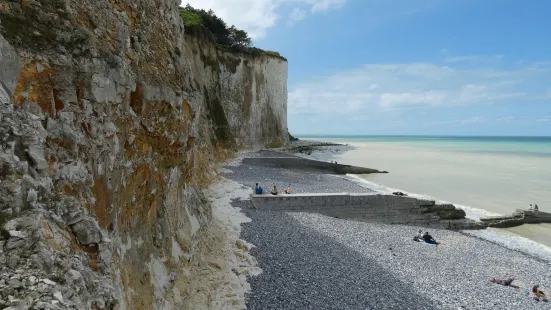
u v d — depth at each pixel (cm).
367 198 2253
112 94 569
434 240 1827
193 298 845
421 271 1377
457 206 2653
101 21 599
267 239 1515
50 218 398
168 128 852
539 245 1925
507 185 3541
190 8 5203
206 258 1097
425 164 5456
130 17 743
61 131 455
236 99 4809
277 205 2122
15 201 347
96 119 527
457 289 1234
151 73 777
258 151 5116
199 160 2197
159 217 825
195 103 1103
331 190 2778
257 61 5325
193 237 1044
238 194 2256
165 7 988
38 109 429
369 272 1297
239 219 1762
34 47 434
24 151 386
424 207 2292
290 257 1338
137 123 689
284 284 1101
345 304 1023
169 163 898
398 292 1152
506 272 1474
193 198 1224
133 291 575
